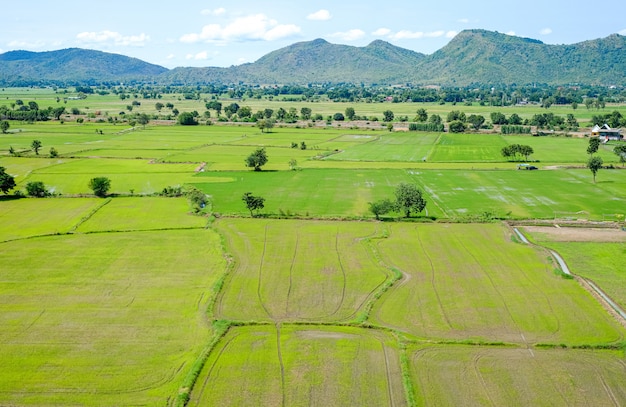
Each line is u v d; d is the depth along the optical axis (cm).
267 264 7800
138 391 4741
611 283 7069
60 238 9025
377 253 8219
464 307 6372
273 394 4691
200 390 4756
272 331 5819
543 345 5453
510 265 7712
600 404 4556
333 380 4894
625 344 5462
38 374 4997
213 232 9319
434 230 9462
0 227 9762
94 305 6438
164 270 7556
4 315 6169
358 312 6275
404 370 5000
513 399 4619
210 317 6109
